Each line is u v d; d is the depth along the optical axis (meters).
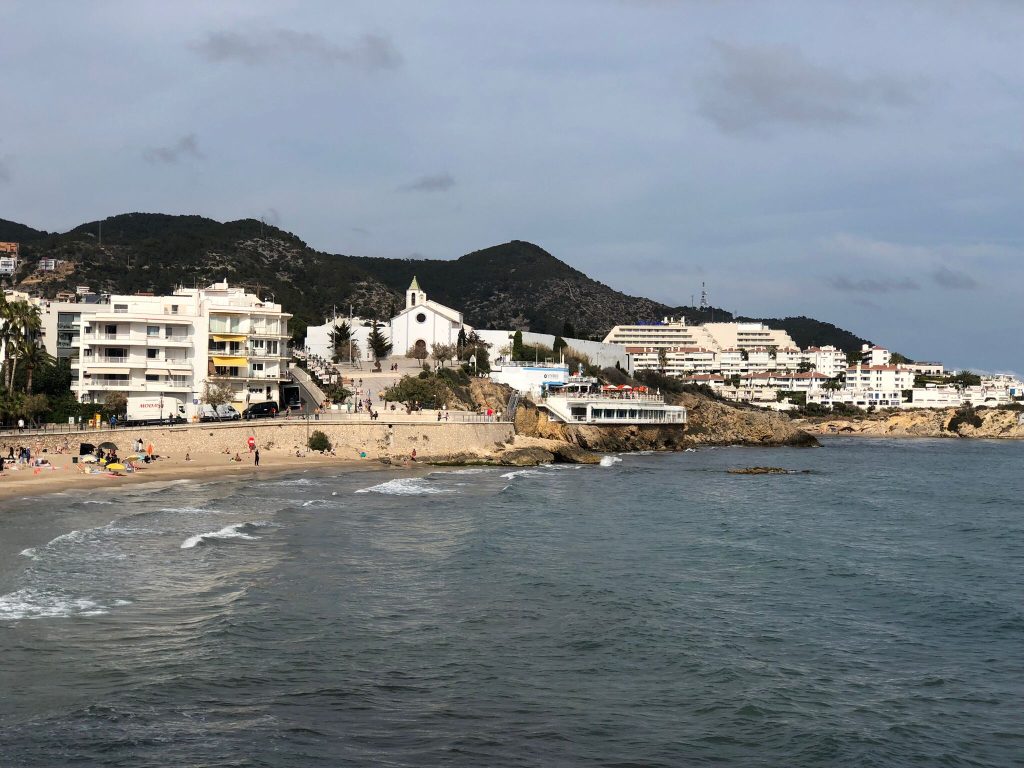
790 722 34.91
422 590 52.38
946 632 47.31
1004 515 94.06
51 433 103.69
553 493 102.31
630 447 180.62
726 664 41.12
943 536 78.62
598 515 85.62
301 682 36.88
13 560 54.47
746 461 168.00
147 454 107.19
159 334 137.50
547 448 148.12
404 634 43.84
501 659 40.78
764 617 49.25
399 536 68.94
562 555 64.25
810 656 42.84
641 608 49.81
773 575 59.78
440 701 35.62
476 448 138.25
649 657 41.75
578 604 50.28
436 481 108.62
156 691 35.22
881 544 73.56
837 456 196.75
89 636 41.41
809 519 87.88
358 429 128.50
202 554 58.62
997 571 62.75
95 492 84.19
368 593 51.12
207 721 32.62
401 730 32.69
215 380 138.75
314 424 125.38
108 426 112.69
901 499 109.06
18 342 120.06
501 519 79.94
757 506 97.62
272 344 148.88
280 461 116.50
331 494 91.75
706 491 111.44
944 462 183.12
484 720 33.97
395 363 190.00
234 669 37.97
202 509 76.56
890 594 55.16
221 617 44.91
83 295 170.12
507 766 30.17
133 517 70.94
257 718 33.06
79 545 59.44
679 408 189.38
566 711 35.22
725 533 76.75
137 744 30.42
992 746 33.47
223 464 109.88
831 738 33.50
